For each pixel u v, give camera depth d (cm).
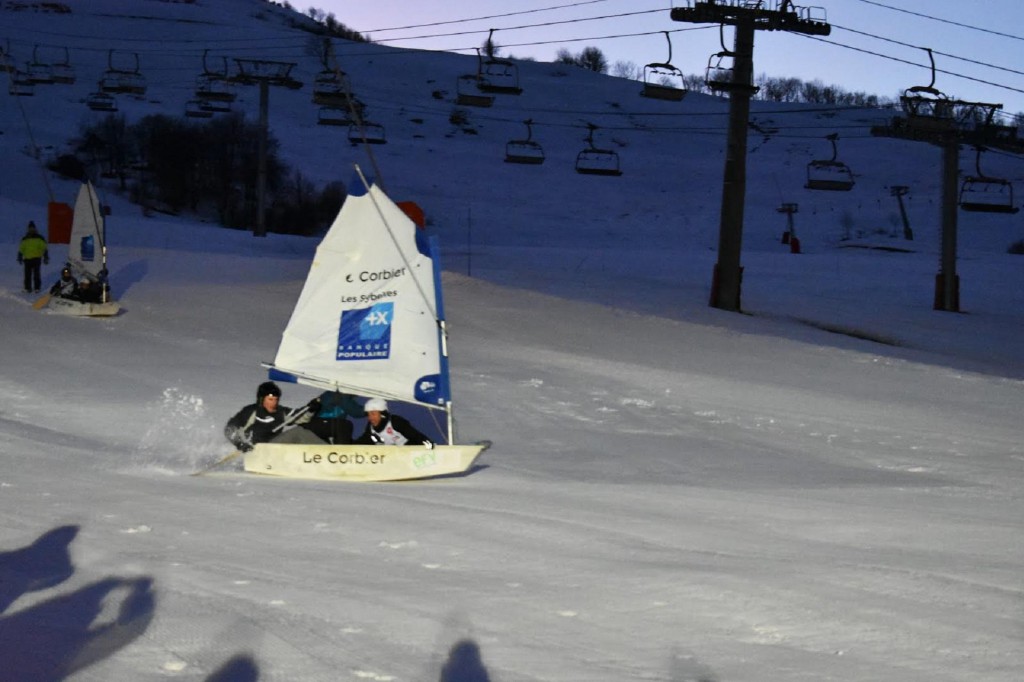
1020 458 2738
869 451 2784
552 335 4956
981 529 1695
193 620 1087
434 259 2158
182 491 1848
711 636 1071
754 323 6309
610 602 1187
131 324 4728
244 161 16525
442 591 1221
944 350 6512
